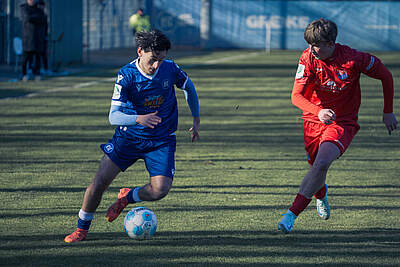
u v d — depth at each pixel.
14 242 14.18
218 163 24.41
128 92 13.68
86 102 42.84
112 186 20.44
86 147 27.34
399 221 16.48
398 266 12.80
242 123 35.38
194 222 16.17
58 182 20.75
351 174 22.78
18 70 58.91
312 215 17.12
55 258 13.05
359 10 117.12
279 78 62.78
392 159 25.77
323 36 13.82
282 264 12.85
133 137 13.93
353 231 15.48
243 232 15.29
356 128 15.48
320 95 15.30
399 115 40.00
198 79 60.84
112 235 14.97
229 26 121.94
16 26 69.06
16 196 18.75
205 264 12.78
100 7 111.62
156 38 12.96
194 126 15.27
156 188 13.98
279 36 120.88
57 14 69.62
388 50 117.50
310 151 16.17
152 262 12.88
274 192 19.78
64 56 73.50
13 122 33.91
